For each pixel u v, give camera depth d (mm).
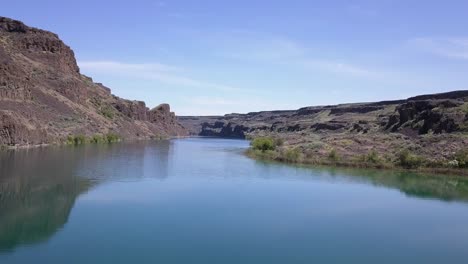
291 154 79125
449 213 39062
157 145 128750
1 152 72938
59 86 138125
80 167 60406
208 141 191000
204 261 25953
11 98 99000
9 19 162250
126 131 159875
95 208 37000
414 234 32312
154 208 37656
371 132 128375
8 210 35031
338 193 47312
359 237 31281
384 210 39688
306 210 38719
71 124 116688
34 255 25953
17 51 148375
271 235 31156
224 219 34906
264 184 51844
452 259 27438
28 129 89125
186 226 32625
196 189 47219
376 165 69312
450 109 104125
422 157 72000
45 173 52781
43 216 33938
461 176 62344
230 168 66938
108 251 26984
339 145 92250
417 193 48469
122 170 59781
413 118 116062
